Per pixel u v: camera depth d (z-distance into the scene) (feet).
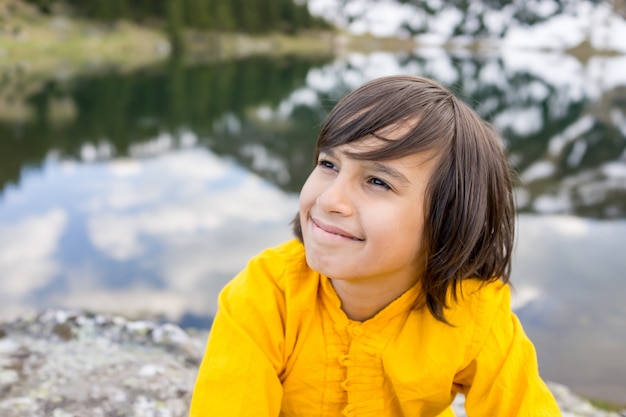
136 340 6.62
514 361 2.99
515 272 16.49
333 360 2.99
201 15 183.73
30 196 27.58
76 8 150.82
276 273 3.07
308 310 2.98
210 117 60.54
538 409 2.94
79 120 54.85
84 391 5.27
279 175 35.22
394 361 2.93
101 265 17.94
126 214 24.64
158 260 18.43
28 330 6.72
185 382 5.59
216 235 21.48
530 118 57.41
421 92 2.69
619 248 18.94
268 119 59.77
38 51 122.52
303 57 168.55
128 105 66.54
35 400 5.07
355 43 264.52
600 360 11.21
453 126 2.66
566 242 19.66
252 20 211.82
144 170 35.09
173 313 13.99
